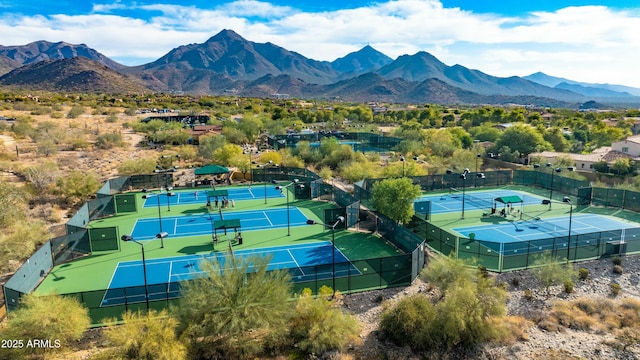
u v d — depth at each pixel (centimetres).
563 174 6525
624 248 3506
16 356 2080
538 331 2512
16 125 9794
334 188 5362
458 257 3400
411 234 3541
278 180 6675
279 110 16525
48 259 3300
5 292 2438
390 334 2411
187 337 2184
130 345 2027
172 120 13738
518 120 14575
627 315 2653
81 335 2339
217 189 6209
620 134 10619
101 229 3731
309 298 2470
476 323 2384
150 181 6166
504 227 4403
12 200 4488
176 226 4466
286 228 4375
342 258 3531
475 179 6294
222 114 15825
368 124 15762
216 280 2250
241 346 2223
